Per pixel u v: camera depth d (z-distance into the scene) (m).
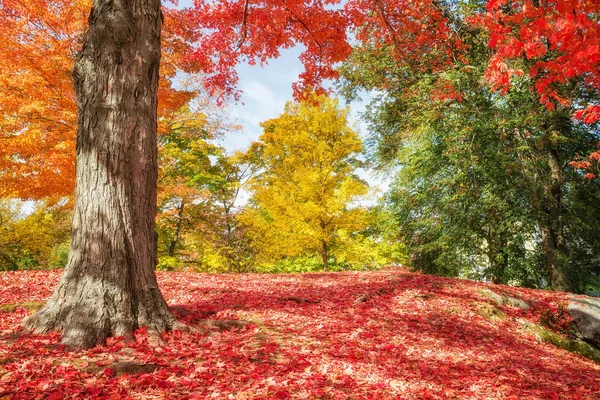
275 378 3.62
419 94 15.37
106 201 4.46
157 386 3.25
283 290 8.90
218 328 5.04
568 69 4.96
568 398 4.35
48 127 9.88
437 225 15.02
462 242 14.46
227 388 3.30
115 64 4.63
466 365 5.11
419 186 16.31
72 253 4.43
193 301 7.09
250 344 4.52
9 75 9.23
